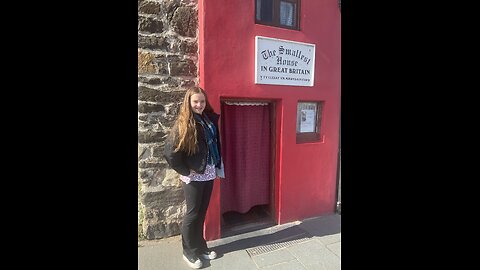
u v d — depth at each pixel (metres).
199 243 2.71
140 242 3.03
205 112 2.53
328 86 3.70
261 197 3.64
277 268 2.65
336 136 3.88
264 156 3.60
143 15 2.84
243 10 3.02
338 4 3.65
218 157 2.56
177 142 2.20
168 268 2.58
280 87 3.31
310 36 3.46
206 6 2.83
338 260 2.79
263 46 3.14
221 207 3.44
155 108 2.96
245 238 3.21
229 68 2.98
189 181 2.39
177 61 3.00
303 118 3.74
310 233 3.35
